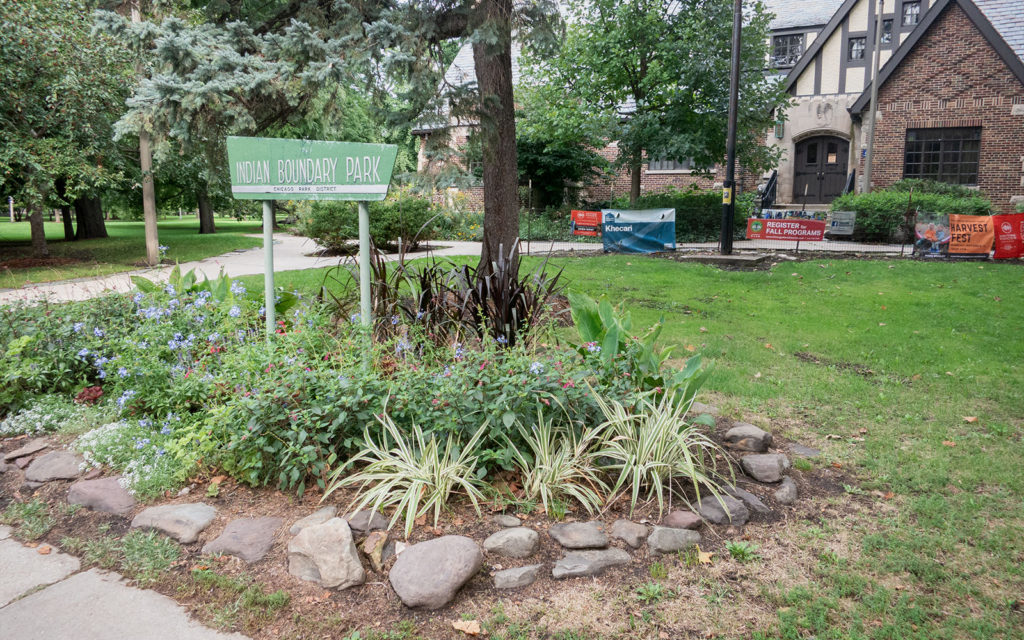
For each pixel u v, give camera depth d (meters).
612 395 3.92
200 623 2.62
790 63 26.72
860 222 18.06
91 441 4.07
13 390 4.81
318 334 4.74
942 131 21.59
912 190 18.67
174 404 4.43
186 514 3.31
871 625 2.62
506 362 4.01
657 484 3.44
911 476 4.00
